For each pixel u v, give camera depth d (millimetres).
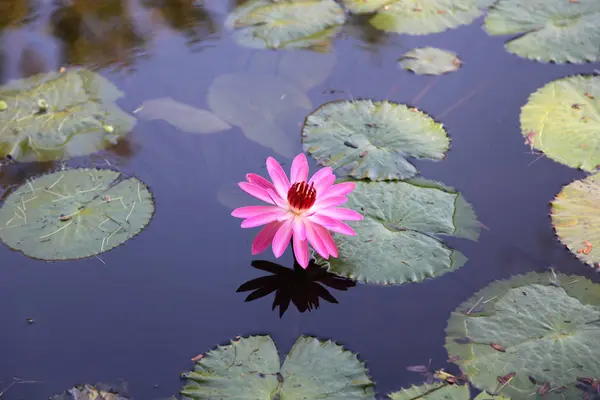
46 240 2152
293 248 2184
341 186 2096
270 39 3189
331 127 2598
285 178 2100
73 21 3361
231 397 1702
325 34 3230
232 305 1988
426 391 1720
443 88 2869
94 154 2516
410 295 1988
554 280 2012
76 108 2723
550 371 1736
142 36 3242
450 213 2236
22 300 1996
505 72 2963
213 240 2205
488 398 1688
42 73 2936
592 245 2105
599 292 1965
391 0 3455
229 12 3420
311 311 1960
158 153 2529
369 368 1788
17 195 2314
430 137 2562
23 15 3398
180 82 2916
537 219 2223
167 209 2305
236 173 2447
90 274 2078
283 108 2748
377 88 2873
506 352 1799
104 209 2270
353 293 1999
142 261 2123
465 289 2000
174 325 1933
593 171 2385
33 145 2531
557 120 2627
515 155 2496
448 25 3287
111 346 1870
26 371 1805
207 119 2691
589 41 3090
